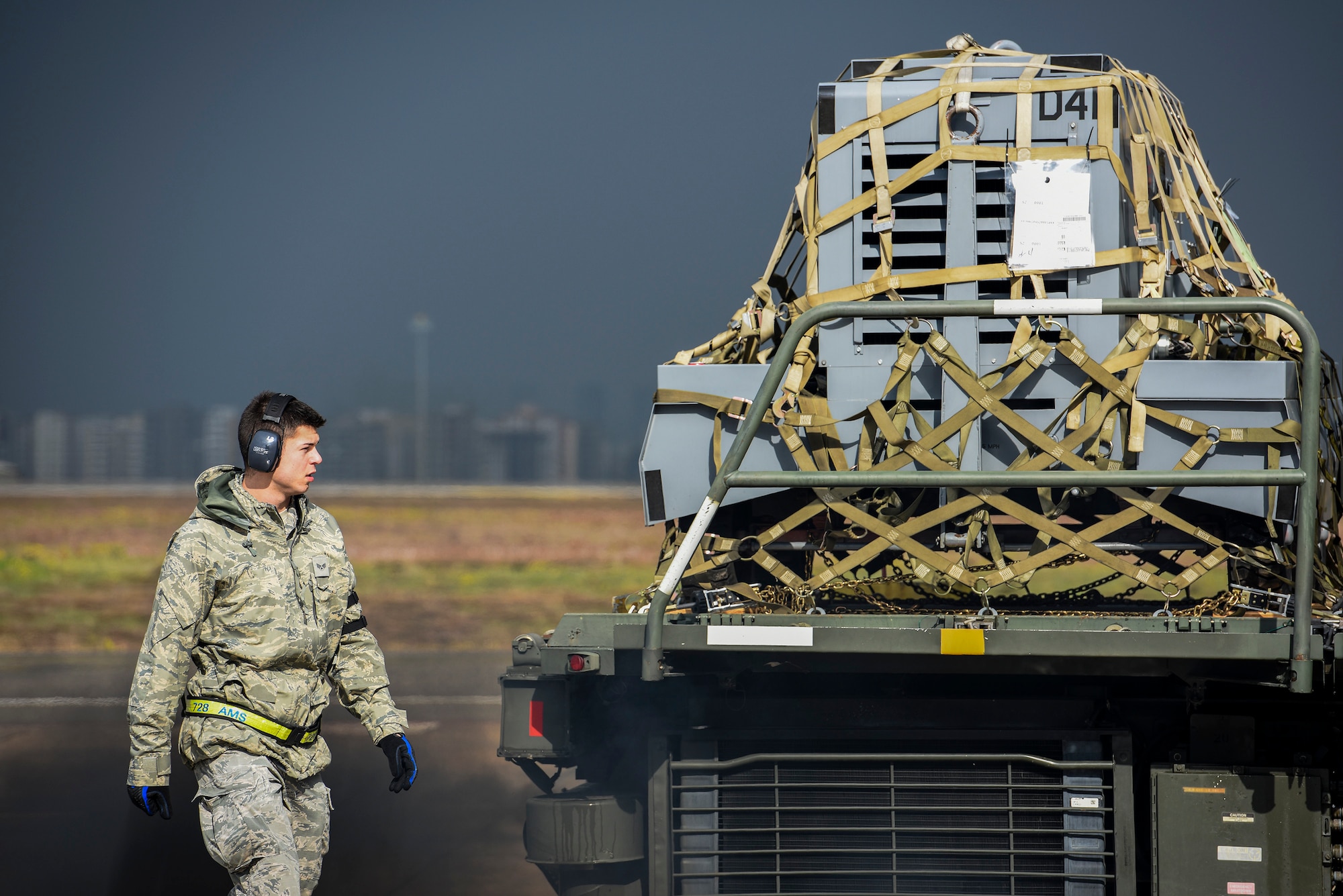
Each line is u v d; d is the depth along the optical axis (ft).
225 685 50.47
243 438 52.39
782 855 57.06
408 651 193.06
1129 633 51.47
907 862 56.54
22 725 133.28
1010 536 68.08
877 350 63.67
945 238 64.80
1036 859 56.08
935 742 57.47
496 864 84.53
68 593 295.28
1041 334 63.05
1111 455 59.93
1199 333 63.41
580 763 64.28
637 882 60.85
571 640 58.85
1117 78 64.13
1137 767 57.88
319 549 53.36
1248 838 54.13
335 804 101.14
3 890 79.71
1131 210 64.90
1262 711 58.75
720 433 62.49
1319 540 61.36
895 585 76.79
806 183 67.82
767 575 72.49
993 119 64.18
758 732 57.82
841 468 61.67
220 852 48.52
